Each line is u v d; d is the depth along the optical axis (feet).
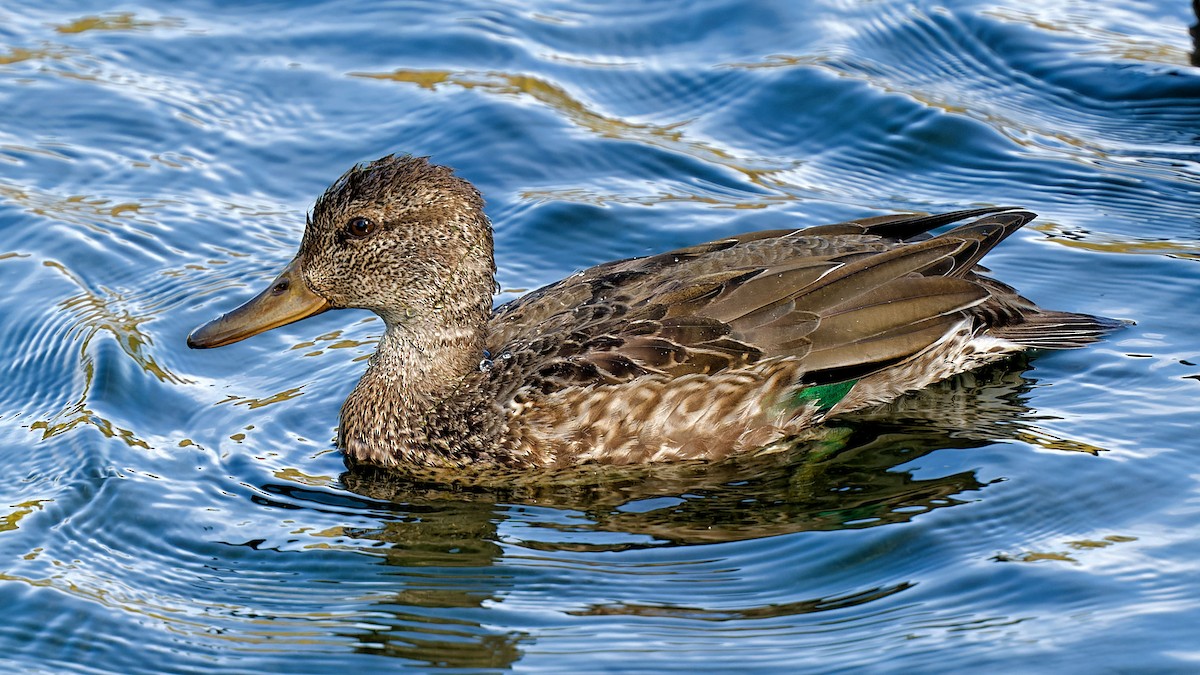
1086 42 60.70
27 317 46.96
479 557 35.58
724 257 41.01
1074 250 48.70
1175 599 32.24
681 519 36.96
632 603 33.45
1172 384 40.98
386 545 36.27
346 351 45.85
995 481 37.24
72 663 32.17
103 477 38.75
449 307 39.91
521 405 38.86
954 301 39.93
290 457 40.42
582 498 38.34
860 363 39.06
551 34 62.18
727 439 39.27
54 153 55.52
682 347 38.75
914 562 34.35
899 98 57.06
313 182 54.24
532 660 31.45
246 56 60.95
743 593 33.65
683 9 63.52
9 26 62.80
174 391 43.37
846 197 52.60
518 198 52.75
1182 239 49.11
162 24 63.16
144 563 35.63
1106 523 35.24
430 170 39.83
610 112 57.72
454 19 62.95
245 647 32.42
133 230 51.47
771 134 56.34
